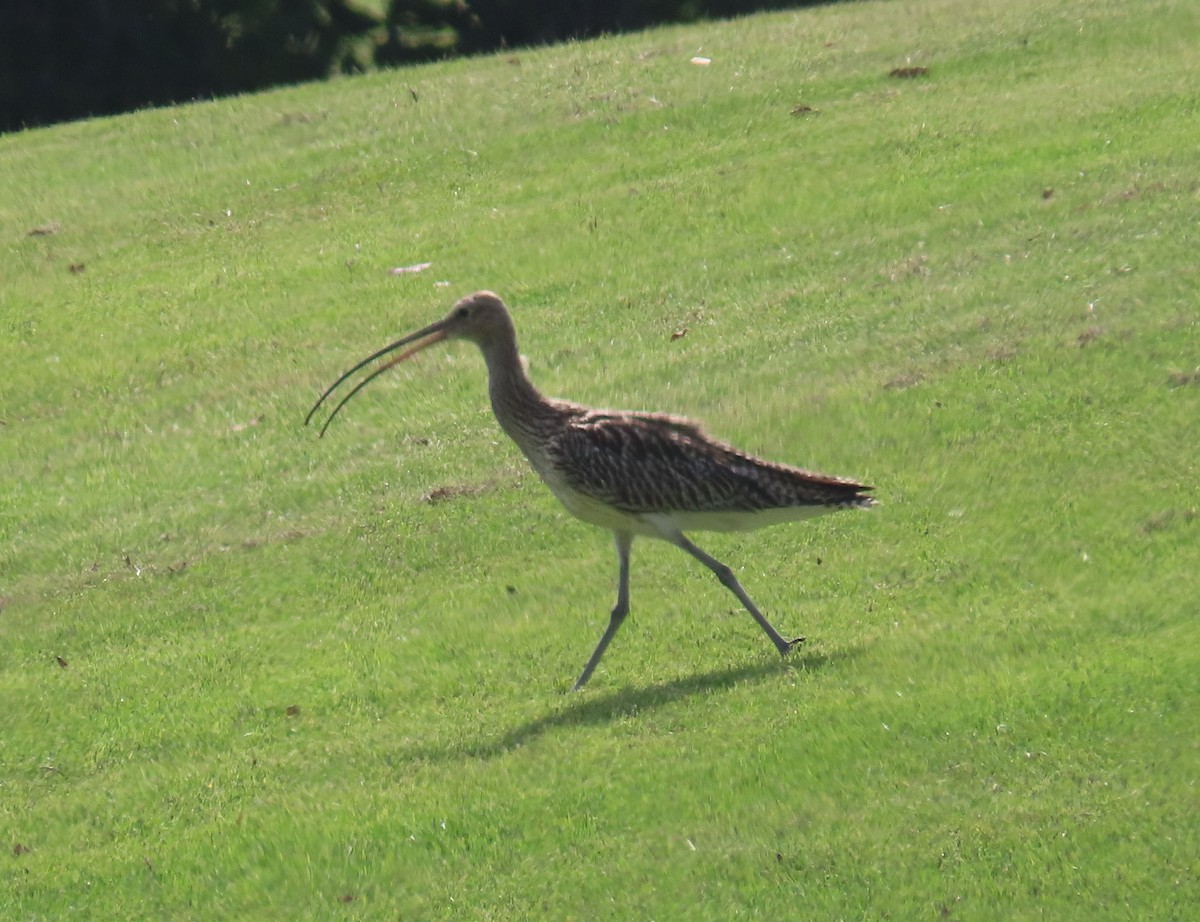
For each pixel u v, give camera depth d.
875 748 11.80
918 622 13.49
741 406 17.95
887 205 22.72
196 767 13.42
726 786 11.70
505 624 14.82
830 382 18.14
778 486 13.00
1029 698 12.02
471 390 19.95
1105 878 10.44
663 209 24.05
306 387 20.75
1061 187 22.00
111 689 14.93
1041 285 19.27
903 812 11.17
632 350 20.11
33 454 20.28
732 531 13.38
